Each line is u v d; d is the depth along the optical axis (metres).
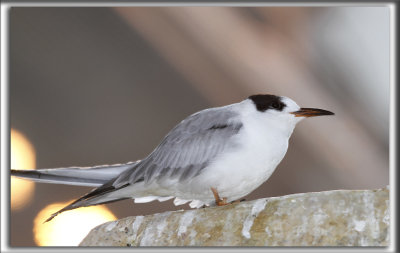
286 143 7.96
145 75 11.25
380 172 12.14
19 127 10.69
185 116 11.43
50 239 10.30
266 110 7.86
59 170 8.00
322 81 12.09
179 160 7.74
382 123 12.13
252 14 11.57
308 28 12.02
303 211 6.65
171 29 11.04
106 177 8.08
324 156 11.73
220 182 7.55
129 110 11.19
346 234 6.42
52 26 10.95
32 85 10.81
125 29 11.10
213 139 7.66
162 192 7.95
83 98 11.11
